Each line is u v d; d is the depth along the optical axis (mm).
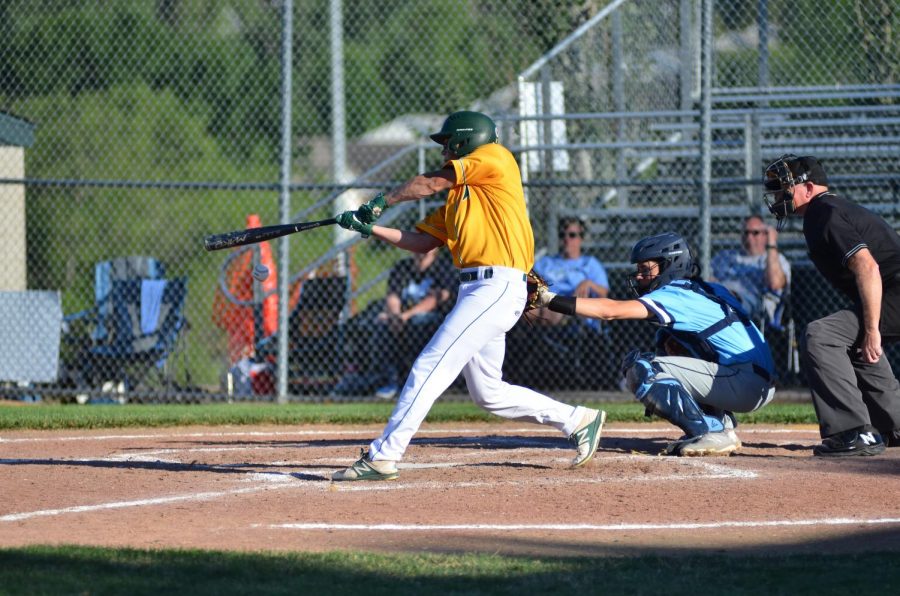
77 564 12859
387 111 75688
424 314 39688
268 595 11641
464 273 19188
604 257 45562
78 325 46344
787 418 31172
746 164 43406
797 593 11891
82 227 67750
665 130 50219
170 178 70250
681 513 17016
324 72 75500
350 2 74938
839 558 13617
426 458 23406
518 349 38906
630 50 50656
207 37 71750
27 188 67500
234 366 40469
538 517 16734
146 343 41656
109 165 68875
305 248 67812
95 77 69938
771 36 53938
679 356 24281
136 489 19547
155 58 71250
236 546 14578
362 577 12469
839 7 50375
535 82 48156
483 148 19234
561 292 39000
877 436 23172
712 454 23281
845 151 47438
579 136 49469
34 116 67312
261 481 20375
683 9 50562
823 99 49125
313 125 75500
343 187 37031
